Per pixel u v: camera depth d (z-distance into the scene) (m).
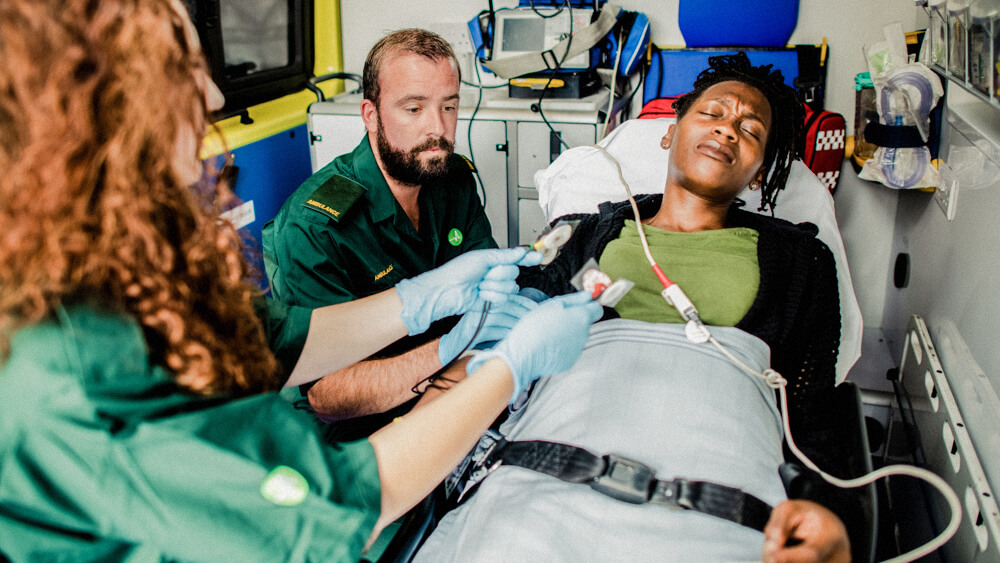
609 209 1.51
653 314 1.31
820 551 0.82
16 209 0.58
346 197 1.50
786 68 2.29
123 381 0.65
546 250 1.24
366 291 1.55
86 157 0.60
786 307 1.31
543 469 1.04
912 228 2.19
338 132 2.41
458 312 1.21
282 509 0.68
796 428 1.25
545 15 2.36
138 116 0.61
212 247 0.75
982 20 1.26
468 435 0.84
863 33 2.30
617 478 0.98
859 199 2.45
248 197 2.25
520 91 2.36
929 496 1.51
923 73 1.85
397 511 0.78
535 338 0.94
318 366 1.10
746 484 0.99
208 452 0.65
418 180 1.53
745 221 1.46
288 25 2.60
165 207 0.69
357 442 0.78
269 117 2.35
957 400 1.44
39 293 0.60
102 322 0.64
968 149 1.62
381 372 1.36
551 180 1.89
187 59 0.66
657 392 1.11
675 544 0.91
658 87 2.45
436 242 1.70
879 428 1.98
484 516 1.02
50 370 0.61
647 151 1.82
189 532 0.65
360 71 2.91
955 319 1.59
